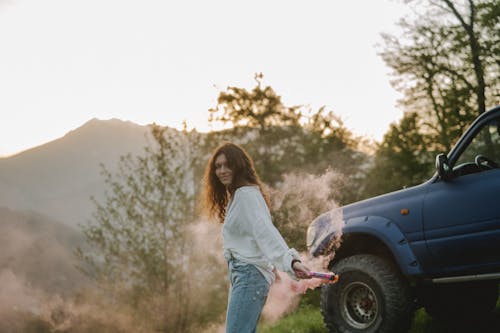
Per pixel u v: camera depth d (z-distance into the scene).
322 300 5.16
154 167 10.77
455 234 4.25
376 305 4.68
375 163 26.78
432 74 20.59
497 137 4.35
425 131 23.09
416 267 4.48
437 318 5.38
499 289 5.65
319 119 26.44
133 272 10.70
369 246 5.29
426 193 4.54
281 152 25.33
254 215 2.67
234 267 2.74
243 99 26.59
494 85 19.53
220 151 2.91
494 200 4.02
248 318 2.66
